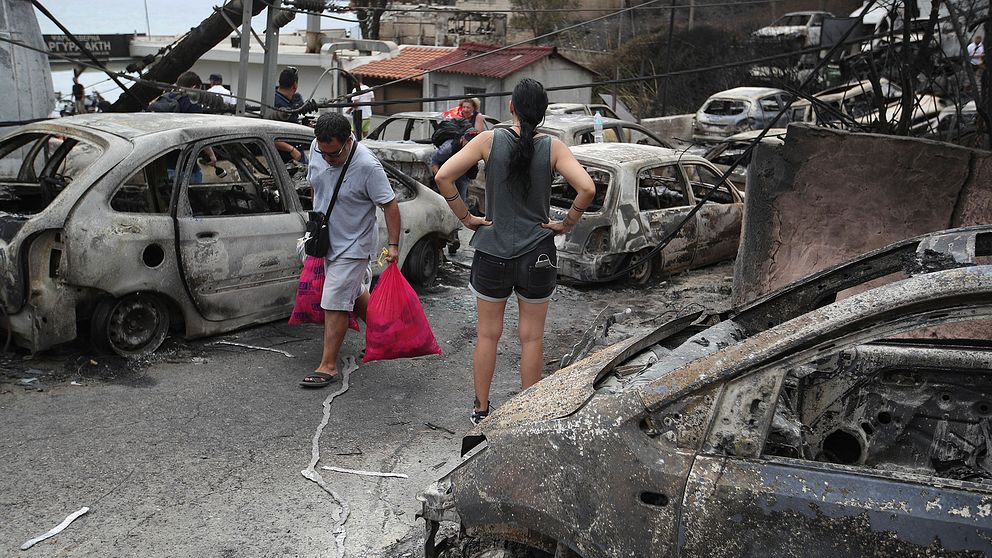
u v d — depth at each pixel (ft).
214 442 15.55
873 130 26.81
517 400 10.45
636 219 28.17
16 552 11.86
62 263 17.46
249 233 20.31
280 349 20.57
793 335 8.41
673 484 8.34
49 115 31.17
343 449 15.57
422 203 25.64
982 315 7.97
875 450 11.27
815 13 80.33
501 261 15.51
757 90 65.21
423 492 9.75
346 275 17.89
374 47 89.15
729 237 32.19
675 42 85.30
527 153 14.80
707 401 8.59
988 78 24.79
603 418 8.88
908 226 20.03
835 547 7.81
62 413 16.37
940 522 7.57
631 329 19.53
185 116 21.08
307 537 12.58
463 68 79.46
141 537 12.37
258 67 95.66
